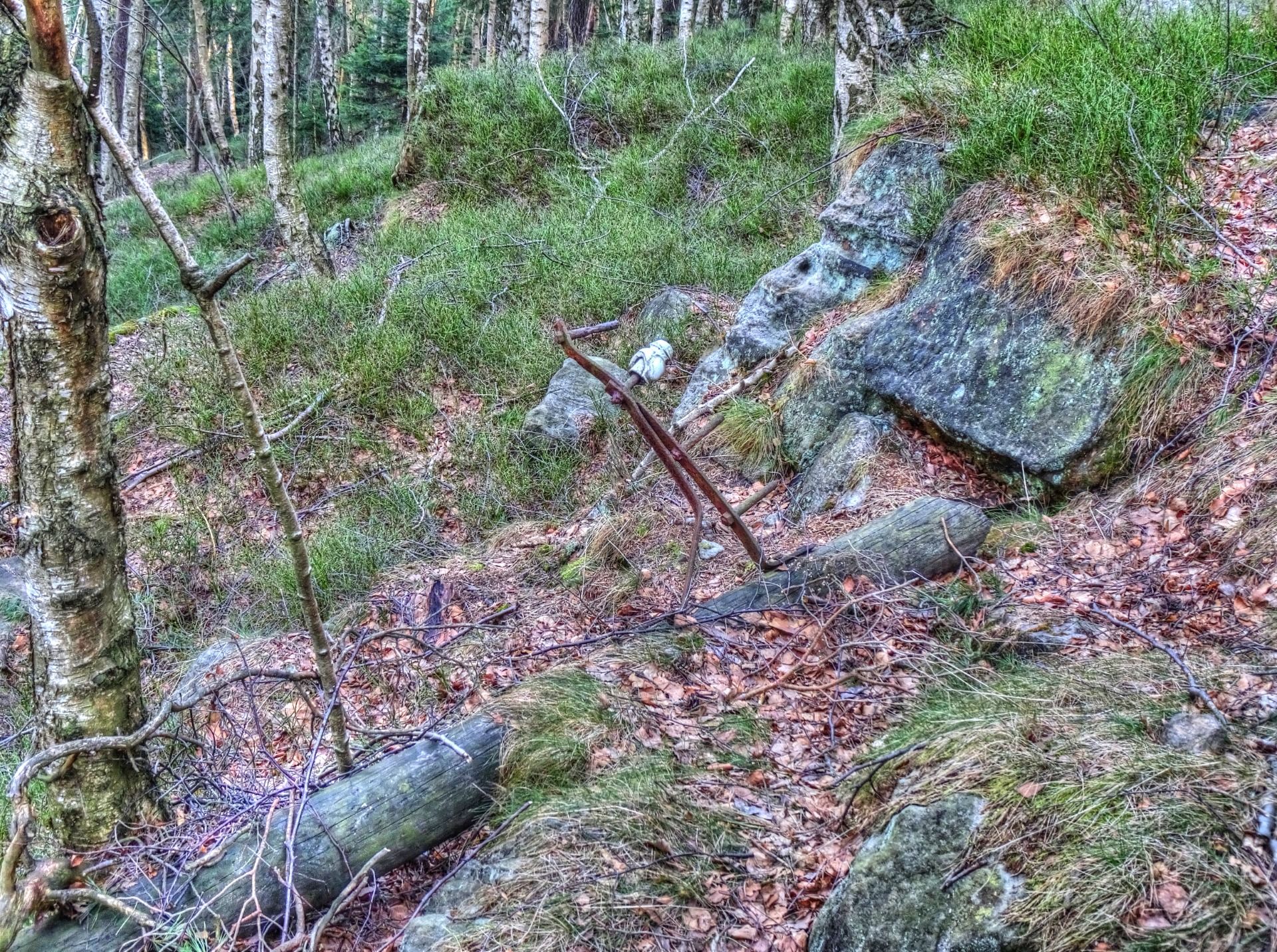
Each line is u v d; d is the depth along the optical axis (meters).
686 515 4.77
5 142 2.23
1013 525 4.00
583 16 21.02
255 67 17.59
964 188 5.24
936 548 3.81
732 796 2.82
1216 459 3.68
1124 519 3.76
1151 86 5.11
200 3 15.29
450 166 9.92
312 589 2.61
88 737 2.64
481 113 9.98
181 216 12.56
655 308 6.60
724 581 4.14
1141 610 3.25
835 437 4.89
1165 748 2.39
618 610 4.06
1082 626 3.26
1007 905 2.05
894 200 5.50
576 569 4.43
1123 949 1.89
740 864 2.57
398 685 3.75
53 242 2.29
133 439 6.49
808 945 2.30
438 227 8.85
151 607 4.95
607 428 5.64
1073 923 1.96
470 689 3.61
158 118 23.27
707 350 6.28
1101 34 5.78
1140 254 4.40
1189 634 3.04
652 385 6.08
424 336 6.68
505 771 2.91
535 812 2.73
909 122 5.69
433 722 3.29
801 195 7.58
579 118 9.82
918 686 3.18
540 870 2.51
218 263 10.05
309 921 2.59
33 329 2.37
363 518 5.48
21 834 2.31
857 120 6.76
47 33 2.14
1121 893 1.98
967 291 4.73
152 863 2.66
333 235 10.30
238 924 2.34
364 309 7.20
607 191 8.52
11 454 2.53
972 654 3.29
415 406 6.26
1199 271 4.25
